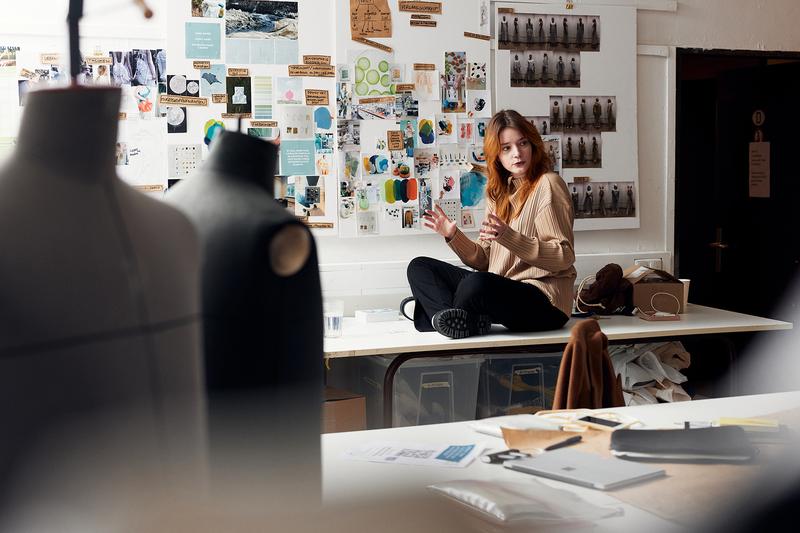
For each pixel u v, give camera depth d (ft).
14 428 2.39
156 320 2.71
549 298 13.74
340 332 13.02
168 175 14.74
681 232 23.15
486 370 13.96
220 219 3.27
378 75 15.66
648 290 15.48
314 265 3.35
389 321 14.66
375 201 15.74
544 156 14.19
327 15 15.39
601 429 6.48
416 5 15.80
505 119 14.03
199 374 2.86
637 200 17.30
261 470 3.08
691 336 14.25
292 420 3.21
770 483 1.81
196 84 14.83
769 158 19.97
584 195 17.02
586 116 16.92
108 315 2.59
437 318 12.69
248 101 15.08
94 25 14.26
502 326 14.08
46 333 2.46
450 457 5.78
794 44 18.30
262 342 3.18
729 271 21.09
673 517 4.48
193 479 2.79
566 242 13.62
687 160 23.03
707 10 17.72
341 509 2.95
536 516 4.35
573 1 16.74
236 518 2.91
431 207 16.01
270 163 3.62
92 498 2.48
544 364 14.17
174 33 14.69
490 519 4.34
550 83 16.67
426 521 2.79
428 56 15.93
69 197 2.61
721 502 1.86
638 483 5.11
